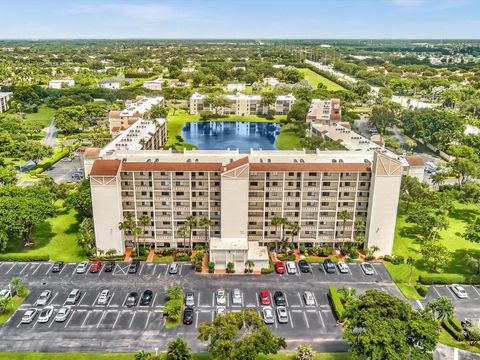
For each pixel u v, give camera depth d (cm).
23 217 12581
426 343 7956
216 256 12131
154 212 12925
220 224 12912
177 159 13312
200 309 10481
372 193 12531
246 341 7956
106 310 10388
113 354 8925
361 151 14938
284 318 10069
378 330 7881
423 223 14012
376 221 12744
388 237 12938
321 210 13088
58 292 11081
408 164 17200
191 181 12669
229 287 11400
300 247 13125
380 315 8338
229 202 12344
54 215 13738
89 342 9300
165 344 9269
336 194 12925
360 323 8325
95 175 12038
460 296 11150
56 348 9100
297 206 13038
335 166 12650
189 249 13225
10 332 9562
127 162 12662
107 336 9506
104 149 17362
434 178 18300
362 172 12688
